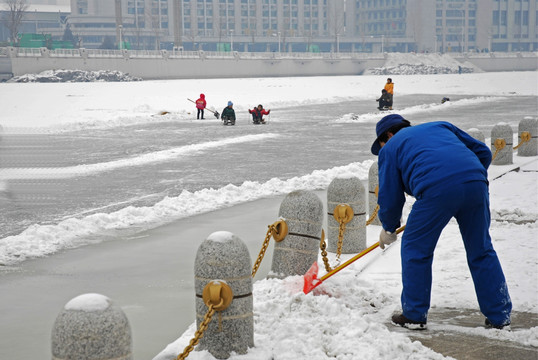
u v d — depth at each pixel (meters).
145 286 6.59
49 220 10.35
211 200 11.50
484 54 156.12
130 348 3.62
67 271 7.22
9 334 5.30
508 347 4.59
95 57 101.31
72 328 3.46
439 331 4.95
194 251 8.06
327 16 183.25
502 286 4.91
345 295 5.67
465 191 4.70
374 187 9.09
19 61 94.62
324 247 6.14
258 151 19.80
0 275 7.08
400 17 186.50
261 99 50.56
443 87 71.94
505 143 14.56
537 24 192.62
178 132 26.66
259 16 176.00
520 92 60.91
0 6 182.00
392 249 7.58
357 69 139.25
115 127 29.42
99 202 11.89
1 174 15.62
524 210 9.70
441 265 6.79
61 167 16.78
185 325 5.43
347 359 4.34
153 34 165.25
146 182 14.21
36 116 35.44
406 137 4.96
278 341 4.68
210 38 170.25
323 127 28.36
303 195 6.10
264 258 7.64
